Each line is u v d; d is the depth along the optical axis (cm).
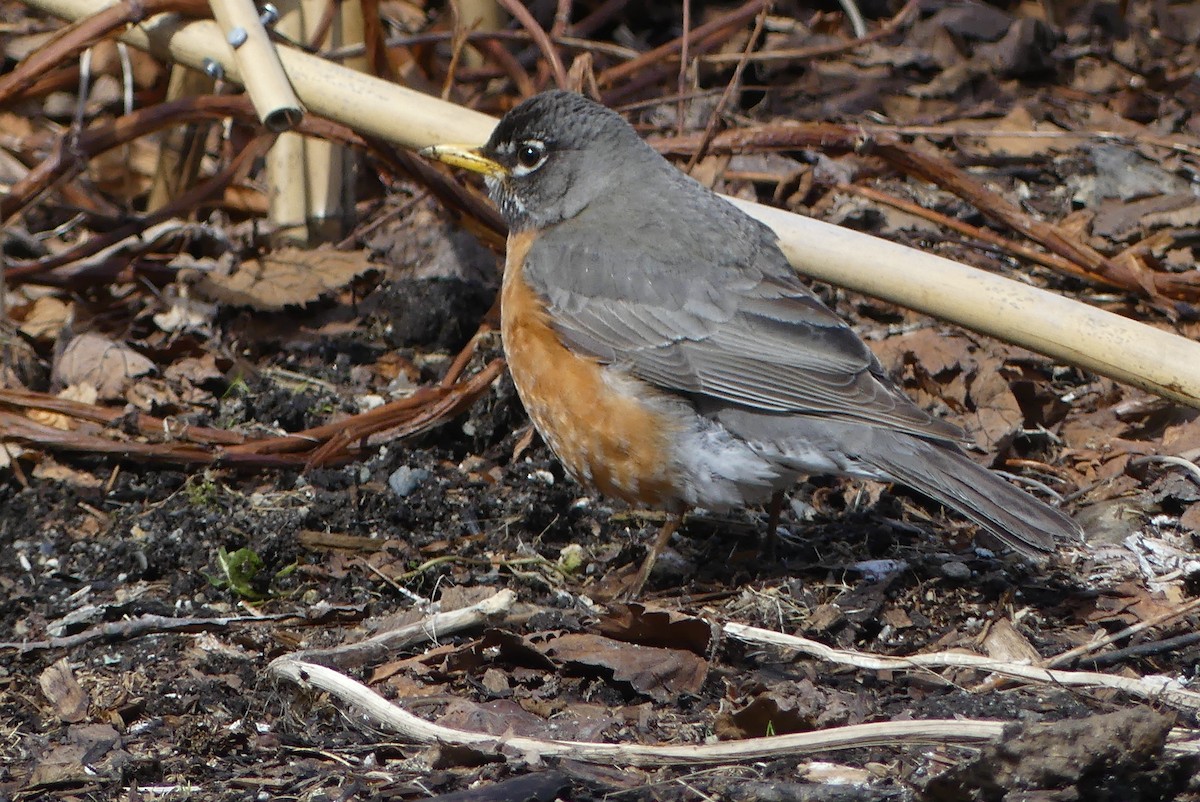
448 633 859
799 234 1057
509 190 1080
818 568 980
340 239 1362
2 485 1046
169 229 1360
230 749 760
